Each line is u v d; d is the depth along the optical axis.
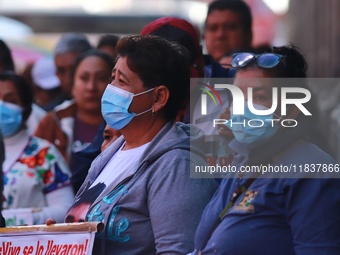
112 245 9.29
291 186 8.55
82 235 9.21
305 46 41.06
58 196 13.96
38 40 33.59
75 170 11.83
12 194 13.80
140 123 9.66
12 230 9.45
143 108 9.59
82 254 9.19
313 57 35.72
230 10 15.83
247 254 8.62
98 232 9.31
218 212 8.96
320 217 8.41
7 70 18.78
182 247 9.00
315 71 35.38
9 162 13.95
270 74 9.01
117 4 45.00
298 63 9.15
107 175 9.75
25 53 33.06
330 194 8.47
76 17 44.84
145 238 9.26
